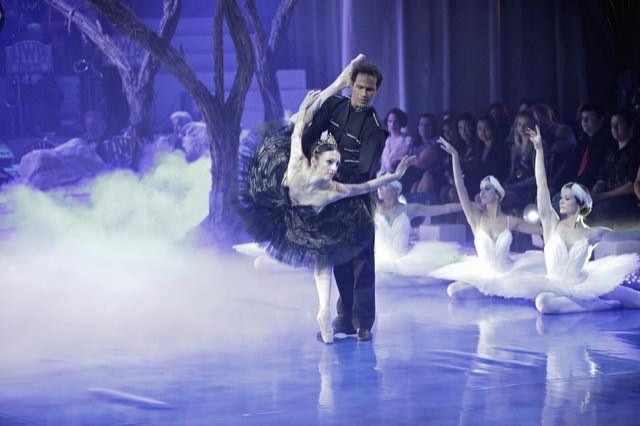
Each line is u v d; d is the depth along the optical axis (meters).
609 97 17.52
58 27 21.58
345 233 8.07
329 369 7.34
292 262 8.20
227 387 6.82
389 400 6.41
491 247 10.38
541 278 9.91
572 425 5.80
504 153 15.16
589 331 8.77
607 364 7.41
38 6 21.62
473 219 10.59
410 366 7.39
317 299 10.63
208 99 14.54
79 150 18.92
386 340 8.41
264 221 8.24
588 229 9.93
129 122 20.14
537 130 9.98
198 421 5.99
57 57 21.64
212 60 20.33
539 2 17.45
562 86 17.47
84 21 18.44
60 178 18.53
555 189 14.15
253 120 19.67
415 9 17.02
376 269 11.51
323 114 8.32
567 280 9.91
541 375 7.06
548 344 8.18
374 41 17.30
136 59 19.06
